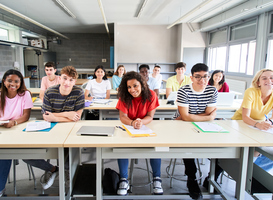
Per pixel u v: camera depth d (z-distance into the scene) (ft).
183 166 8.97
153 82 12.33
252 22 18.26
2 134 5.52
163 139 5.33
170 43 27.25
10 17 22.15
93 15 21.97
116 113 10.00
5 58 23.09
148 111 6.76
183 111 6.88
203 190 7.22
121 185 6.15
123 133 5.76
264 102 7.00
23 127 6.12
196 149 5.45
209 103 6.94
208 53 25.77
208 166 9.03
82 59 33.68
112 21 25.02
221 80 11.17
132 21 24.94
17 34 23.45
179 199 6.72
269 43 16.60
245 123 6.94
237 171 5.81
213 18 22.43
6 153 5.20
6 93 6.43
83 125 6.44
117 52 27.14
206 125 6.45
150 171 8.42
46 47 30.22
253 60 18.35
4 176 6.04
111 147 5.34
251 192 5.68
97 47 33.55
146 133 5.64
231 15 19.22
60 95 6.61
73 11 20.42
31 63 29.25
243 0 16.97
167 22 25.43
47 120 6.58
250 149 5.61
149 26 26.91
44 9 19.80
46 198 5.83
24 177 7.97
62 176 5.34
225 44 22.29
